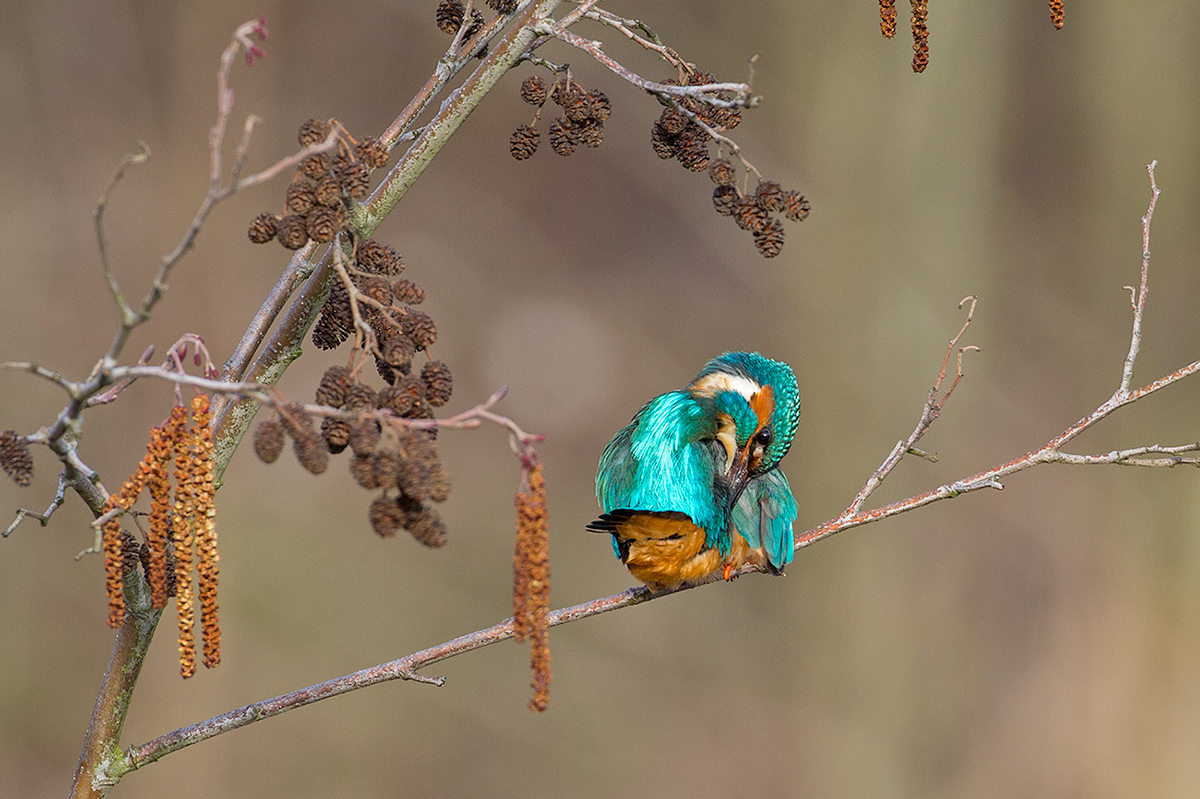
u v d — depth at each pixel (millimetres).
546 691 3709
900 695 12992
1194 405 12844
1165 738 12875
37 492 14688
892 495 13156
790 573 13258
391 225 20953
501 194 21500
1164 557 13016
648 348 20266
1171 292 12875
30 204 17469
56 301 16656
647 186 21562
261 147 17953
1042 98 16422
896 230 12969
